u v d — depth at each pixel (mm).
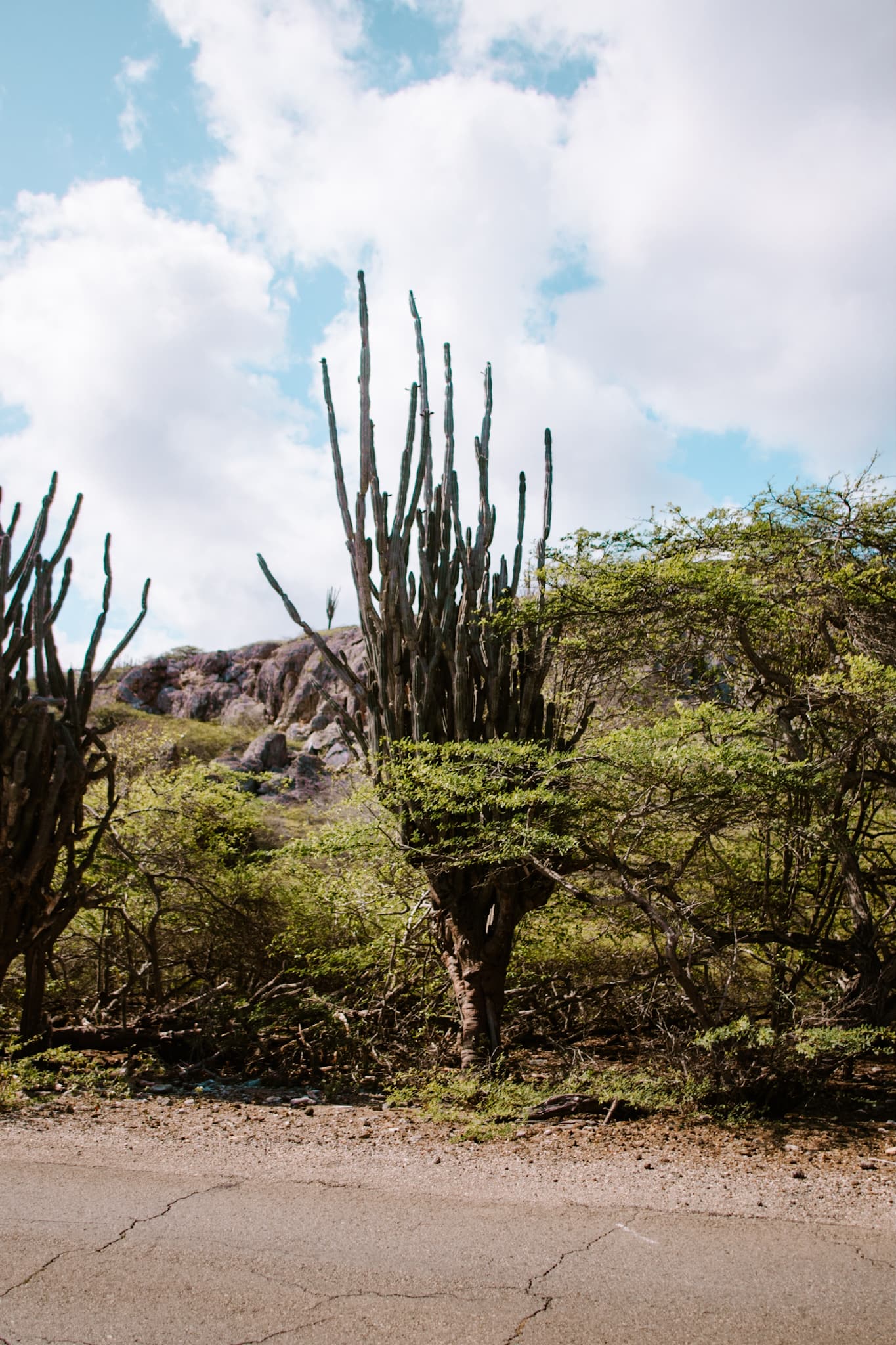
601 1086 6770
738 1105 6270
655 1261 3709
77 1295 3379
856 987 7359
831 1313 3275
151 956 9695
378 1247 3838
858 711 7371
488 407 9250
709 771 6801
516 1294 3422
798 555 8109
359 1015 8797
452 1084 7148
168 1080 7875
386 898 9336
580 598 8250
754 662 8141
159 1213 4199
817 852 7918
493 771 7617
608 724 9273
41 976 8375
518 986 9492
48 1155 5105
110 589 9070
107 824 8875
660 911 7660
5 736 8008
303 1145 5473
